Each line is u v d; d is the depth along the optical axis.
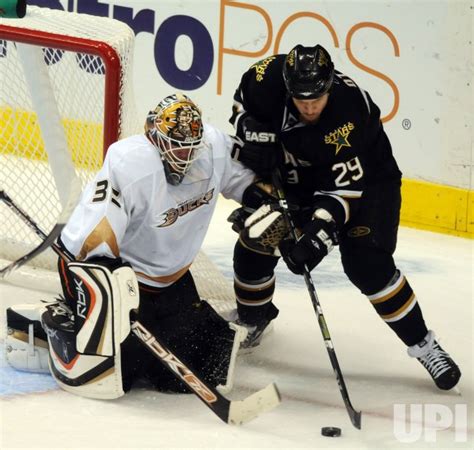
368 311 18.66
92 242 13.05
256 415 12.91
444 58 23.16
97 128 19.33
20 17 17.33
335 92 13.66
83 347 13.09
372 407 14.30
